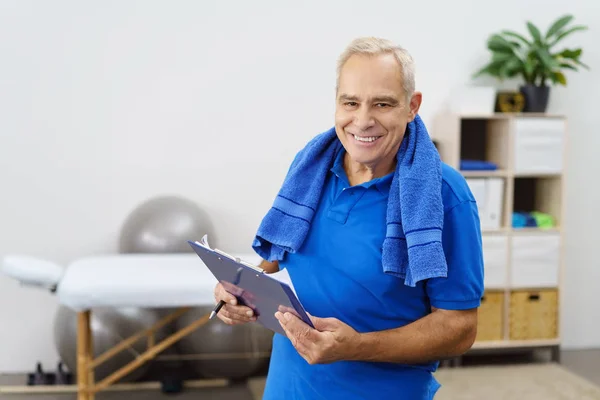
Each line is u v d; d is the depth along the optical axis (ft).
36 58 12.62
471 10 13.71
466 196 4.75
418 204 4.56
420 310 4.90
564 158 13.08
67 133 12.82
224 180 13.37
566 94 14.17
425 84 13.73
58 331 11.52
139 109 12.99
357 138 4.61
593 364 13.71
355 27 13.44
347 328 4.50
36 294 12.93
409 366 4.94
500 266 13.06
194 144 13.21
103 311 11.30
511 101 13.08
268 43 13.24
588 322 14.71
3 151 12.67
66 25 12.65
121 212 13.08
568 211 14.46
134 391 12.13
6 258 10.27
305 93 13.43
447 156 13.04
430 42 13.65
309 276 4.97
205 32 13.05
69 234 12.96
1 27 12.50
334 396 4.93
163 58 12.98
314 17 13.32
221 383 12.51
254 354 11.78
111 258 11.34
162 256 11.53
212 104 13.19
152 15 12.88
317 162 5.17
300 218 5.00
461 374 12.94
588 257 14.60
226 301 5.12
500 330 13.23
